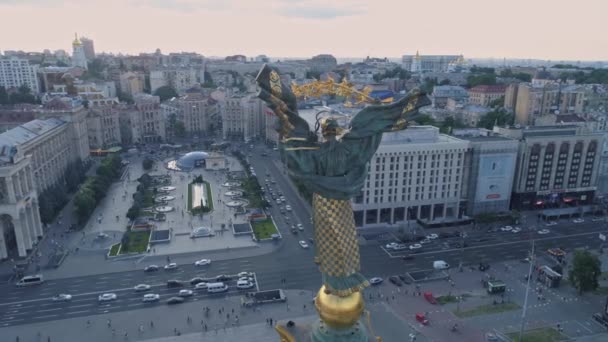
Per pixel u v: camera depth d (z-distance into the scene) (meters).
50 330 116.12
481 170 188.25
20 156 162.50
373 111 36.41
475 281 141.50
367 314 43.00
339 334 38.69
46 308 126.31
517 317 121.56
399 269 149.25
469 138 197.00
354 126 36.66
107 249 162.75
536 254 160.88
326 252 37.41
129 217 188.00
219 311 124.50
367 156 37.12
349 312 37.28
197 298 131.50
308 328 43.16
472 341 110.81
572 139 199.12
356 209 180.38
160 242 169.00
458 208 190.88
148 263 153.12
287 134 37.38
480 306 126.88
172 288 137.00
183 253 160.50
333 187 35.88
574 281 131.12
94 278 143.00
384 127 36.78
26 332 115.25
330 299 37.72
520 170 197.62
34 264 152.12
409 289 136.38
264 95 36.03
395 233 177.62
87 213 186.12
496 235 177.88
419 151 179.50
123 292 134.75
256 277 144.00
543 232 179.88
